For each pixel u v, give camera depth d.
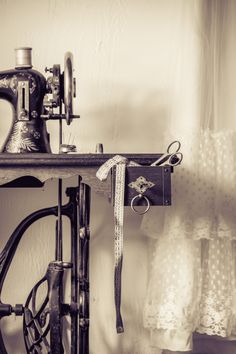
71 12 2.31
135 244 2.33
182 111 2.18
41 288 2.35
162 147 2.30
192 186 2.14
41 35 2.32
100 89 2.32
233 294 2.20
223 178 2.16
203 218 2.13
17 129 1.95
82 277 1.99
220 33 2.26
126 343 2.34
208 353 2.32
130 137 2.32
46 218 2.34
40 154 1.79
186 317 2.12
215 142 2.19
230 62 2.27
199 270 2.16
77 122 2.33
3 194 2.33
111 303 2.34
